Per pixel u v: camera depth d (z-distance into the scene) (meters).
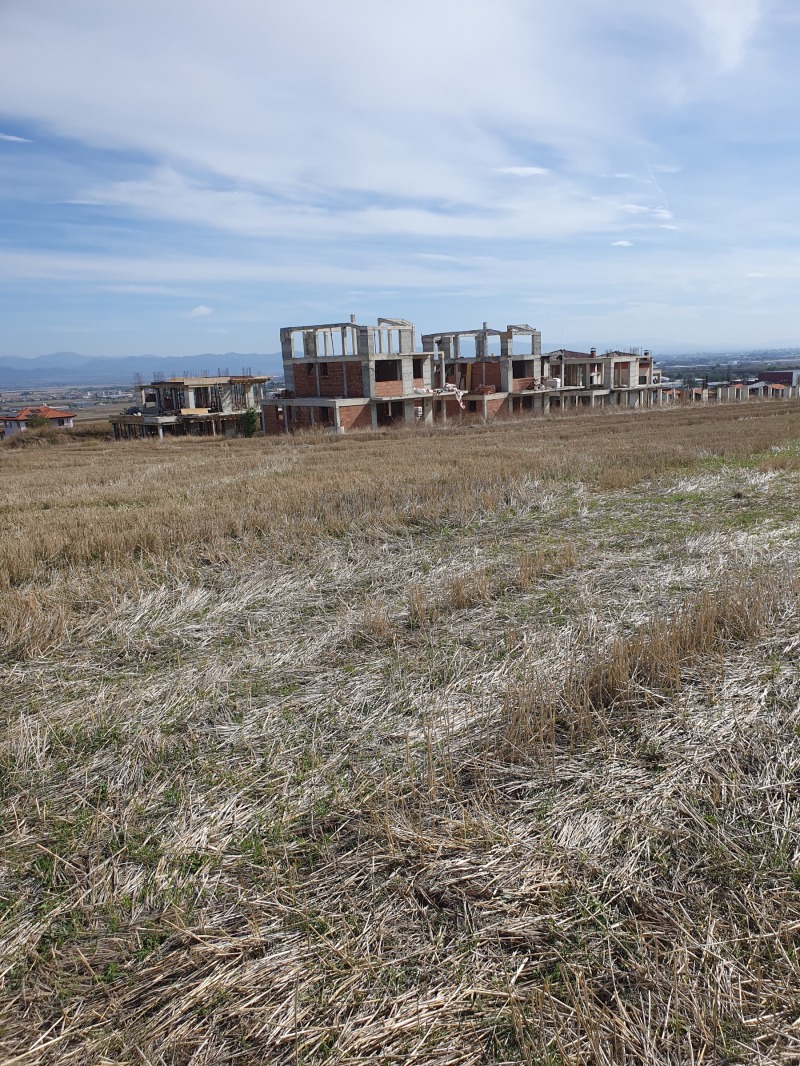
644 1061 2.57
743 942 3.08
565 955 3.06
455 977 2.97
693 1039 2.67
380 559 9.66
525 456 20.08
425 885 3.48
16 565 9.12
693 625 6.16
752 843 3.66
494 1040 2.70
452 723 5.00
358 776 4.41
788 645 5.86
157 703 5.52
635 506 12.58
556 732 4.84
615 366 66.06
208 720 5.25
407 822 3.90
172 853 3.77
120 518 12.19
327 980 2.98
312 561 9.56
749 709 4.91
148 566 9.59
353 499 13.34
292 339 48.78
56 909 3.41
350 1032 2.74
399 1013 2.80
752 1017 2.75
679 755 4.44
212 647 6.70
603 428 34.91
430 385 50.09
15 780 4.50
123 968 3.07
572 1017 2.74
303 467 20.50
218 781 4.44
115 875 3.62
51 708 5.48
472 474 15.91
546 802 4.07
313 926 3.25
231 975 3.01
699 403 66.06
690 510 12.01
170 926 3.27
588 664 5.64
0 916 3.38
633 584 7.95
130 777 4.52
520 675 5.62
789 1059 2.59
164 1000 2.92
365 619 7.02
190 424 53.09
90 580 8.70
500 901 3.36
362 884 3.51
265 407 50.06
